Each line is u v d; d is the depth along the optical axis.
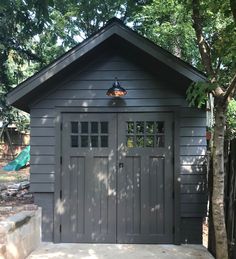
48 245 4.19
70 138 4.34
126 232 4.29
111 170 4.32
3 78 11.41
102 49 4.26
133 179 4.31
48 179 4.33
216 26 4.67
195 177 4.27
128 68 4.31
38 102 4.35
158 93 4.29
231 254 3.42
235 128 5.65
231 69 3.59
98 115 4.33
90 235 4.30
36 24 10.38
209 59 3.41
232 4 2.91
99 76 4.32
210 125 4.82
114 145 4.32
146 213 4.29
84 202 4.32
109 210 4.31
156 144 4.31
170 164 4.29
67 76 4.32
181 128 4.28
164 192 4.29
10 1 9.73
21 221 3.53
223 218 3.28
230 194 3.52
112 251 3.97
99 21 13.94
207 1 3.30
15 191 5.41
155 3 6.42
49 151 4.34
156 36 6.84
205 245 4.36
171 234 4.27
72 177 4.33
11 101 4.08
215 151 3.30
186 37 6.62
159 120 4.29
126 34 3.95
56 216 4.31
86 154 4.33
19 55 11.32
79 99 4.32
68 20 13.52
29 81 4.05
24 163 11.08
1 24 10.20
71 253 3.90
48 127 4.34
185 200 4.27
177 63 3.92
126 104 4.30
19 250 3.47
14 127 13.63
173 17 6.63
